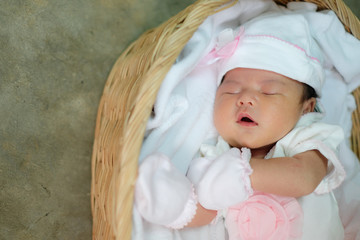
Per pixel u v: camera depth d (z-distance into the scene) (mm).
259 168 1142
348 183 1516
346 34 1469
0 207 1286
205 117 1373
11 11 1312
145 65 1149
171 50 1096
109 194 1064
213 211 1176
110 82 1411
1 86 1295
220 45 1354
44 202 1346
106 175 1192
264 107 1254
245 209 1206
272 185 1153
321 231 1249
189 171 1214
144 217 1064
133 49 1433
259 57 1286
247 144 1278
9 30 1307
